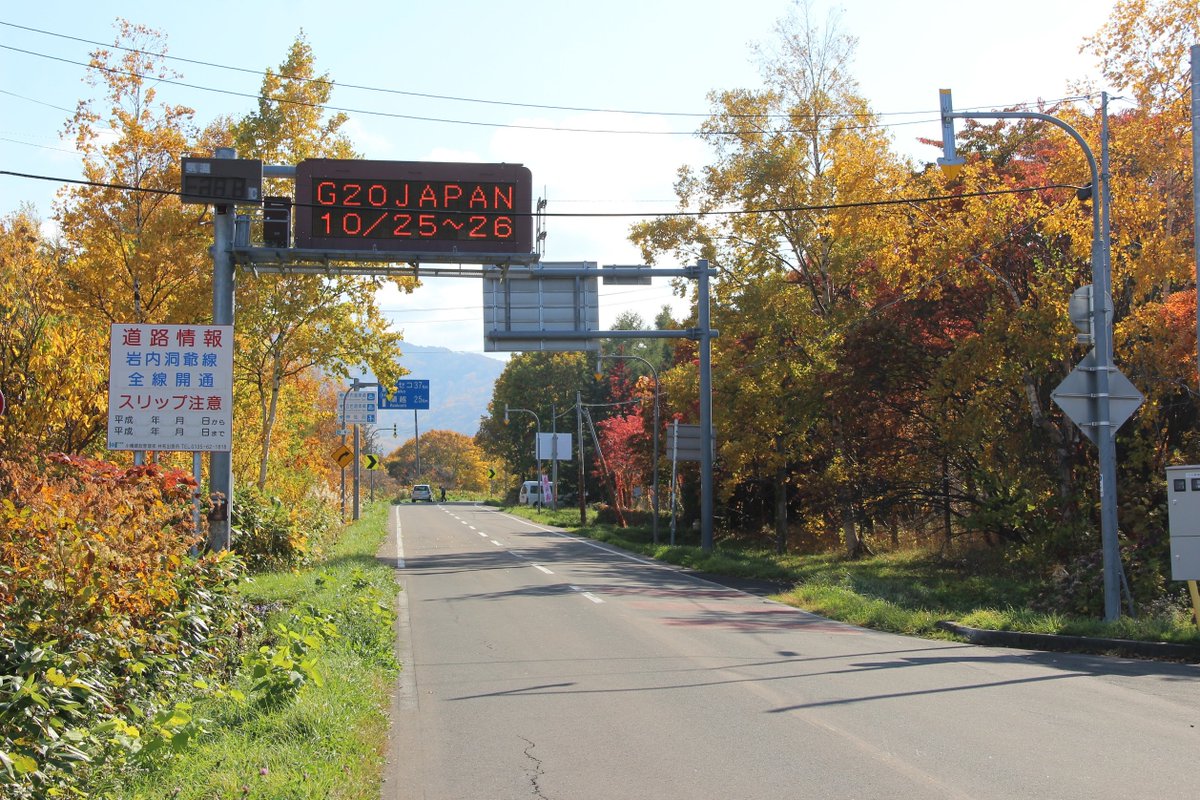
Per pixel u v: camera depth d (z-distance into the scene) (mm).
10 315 13148
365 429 76625
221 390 14445
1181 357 16453
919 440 25609
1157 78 18250
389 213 16766
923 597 17125
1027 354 19031
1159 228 18062
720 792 6172
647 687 9594
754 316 28766
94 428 14961
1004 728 7738
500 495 119000
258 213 23391
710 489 27562
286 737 6816
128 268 19094
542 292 22922
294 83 23953
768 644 12453
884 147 22734
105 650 8070
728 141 30766
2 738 5703
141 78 19672
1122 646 11852
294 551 20484
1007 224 19688
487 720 8227
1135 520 17422
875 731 7684
